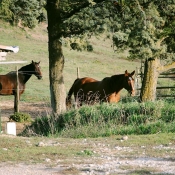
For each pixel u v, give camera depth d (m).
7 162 12.73
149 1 23.06
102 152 14.20
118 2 22.45
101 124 19.12
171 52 28.16
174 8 24.11
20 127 24.00
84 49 23.61
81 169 11.88
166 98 27.09
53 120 20.67
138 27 22.53
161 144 15.39
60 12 23.47
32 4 24.17
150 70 26.16
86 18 22.47
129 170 11.69
